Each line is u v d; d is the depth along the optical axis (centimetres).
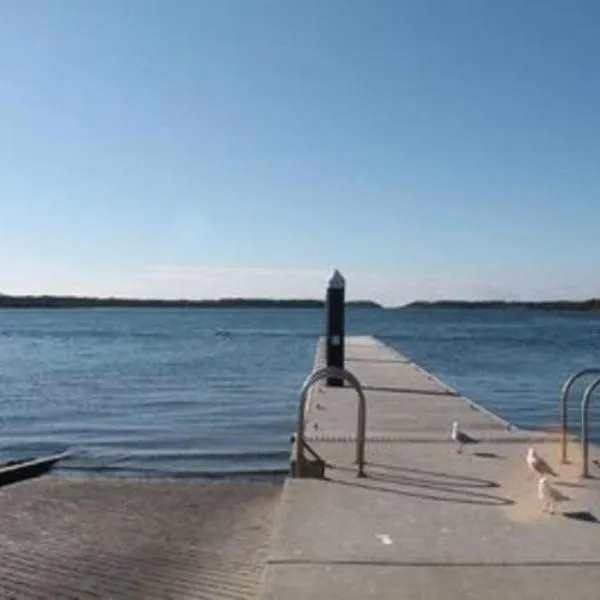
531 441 1049
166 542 764
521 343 6238
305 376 3331
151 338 7438
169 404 2417
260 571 672
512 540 627
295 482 816
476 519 684
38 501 943
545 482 727
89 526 827
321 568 570
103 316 19488
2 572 675
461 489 786
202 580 652
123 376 3422
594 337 7438
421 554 596
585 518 685
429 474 852
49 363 4262
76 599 612
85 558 712
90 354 5066
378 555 595
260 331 9162
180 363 4175
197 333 8625
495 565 574
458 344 6056
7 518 861
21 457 1548
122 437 1802
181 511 892
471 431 1134
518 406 2295
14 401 2531
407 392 1656
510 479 827
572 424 1898
